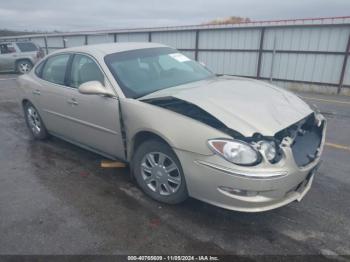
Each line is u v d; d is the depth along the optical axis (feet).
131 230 8.86
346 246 8.14
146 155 10.14
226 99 9.37
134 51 12.59
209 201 8.64
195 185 8.70
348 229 8.84
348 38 33.96
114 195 10.81
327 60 36.06
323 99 30.86
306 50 37.27
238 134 7.90
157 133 9.22
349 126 19.42
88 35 67.31
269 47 40.24
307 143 9.24
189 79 12.19
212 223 9.15
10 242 8.41
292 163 8.05
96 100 11.23
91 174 12.50
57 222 9.27
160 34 52.08
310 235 8.57
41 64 15.37
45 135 16.14
